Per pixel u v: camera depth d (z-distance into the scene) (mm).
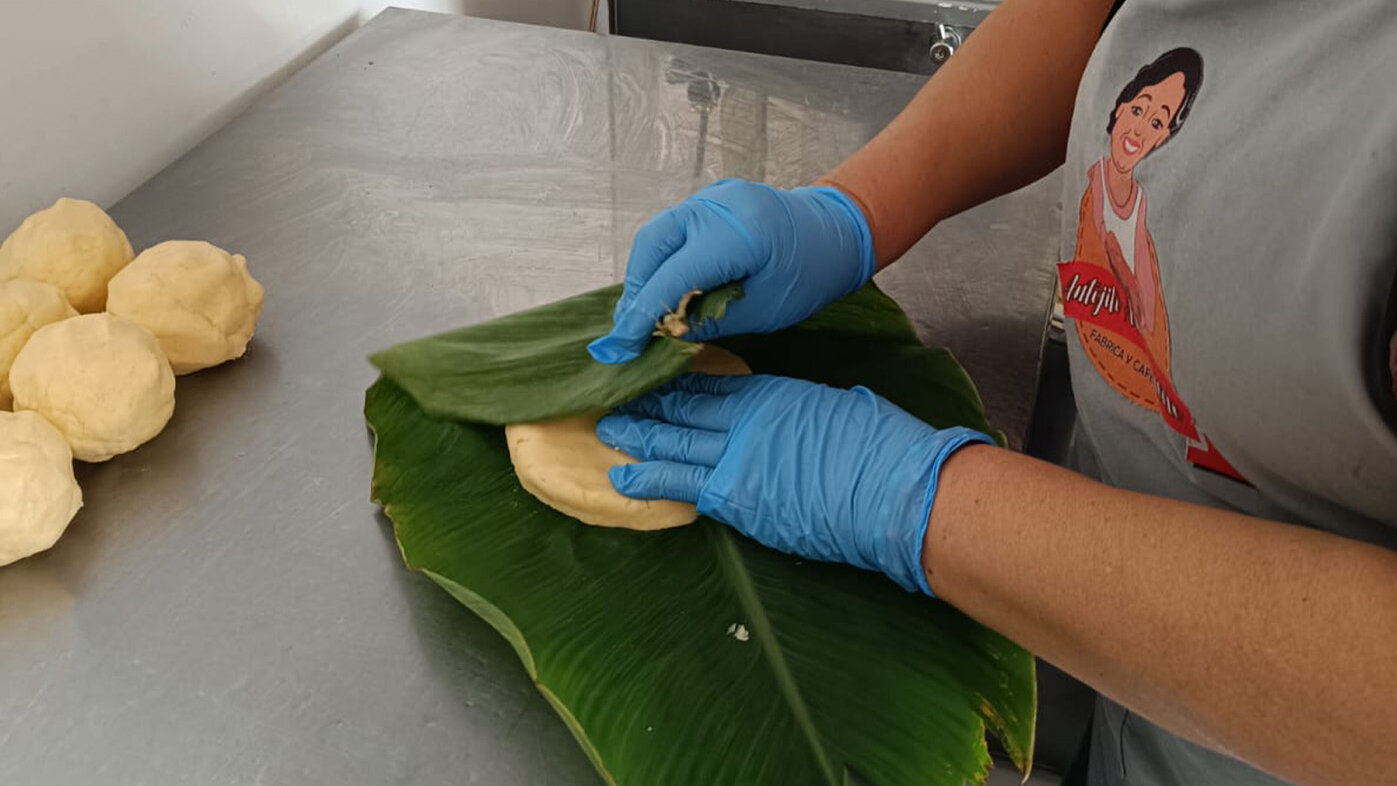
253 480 577
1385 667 331
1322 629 343
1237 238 398
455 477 555
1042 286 753
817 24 1138
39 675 482
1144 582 379
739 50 1178
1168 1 452
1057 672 690
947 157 626
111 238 635
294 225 765
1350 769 345
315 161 832
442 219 781
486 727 471
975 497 439
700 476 506
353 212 782
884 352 628
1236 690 360
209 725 467
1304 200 374
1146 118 458
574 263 747
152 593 518
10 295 570
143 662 489
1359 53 368
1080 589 394
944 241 792
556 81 954
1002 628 438
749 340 631
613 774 428
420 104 910
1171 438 473
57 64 718
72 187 756
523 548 517
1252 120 401
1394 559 347
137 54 782
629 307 546
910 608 486
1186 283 424
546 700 481
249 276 651
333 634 504
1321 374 369
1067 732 717
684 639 474
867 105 947
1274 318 385
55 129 730
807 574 501
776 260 558
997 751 733
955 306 729
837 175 625
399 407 591
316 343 668
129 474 577
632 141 884
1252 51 417
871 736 439
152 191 785
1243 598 359
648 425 539
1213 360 417
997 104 627
